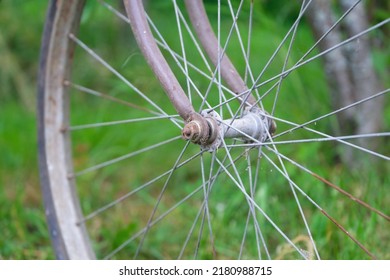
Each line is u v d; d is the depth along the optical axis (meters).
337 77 5.53
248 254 4.81
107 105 7.22
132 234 5.04
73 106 7.74
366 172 5.39
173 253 5.02
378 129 5.64
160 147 6.47
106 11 7.57
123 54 7.93
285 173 3.61
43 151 4.39
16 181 6.31
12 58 8.23
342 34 5.43
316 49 5.76
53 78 4.36
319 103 5.93
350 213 4.68
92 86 8.02
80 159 6.43
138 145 6.50
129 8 3.69
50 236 4.38
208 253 4.84
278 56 6.35
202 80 5.71
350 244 4.50
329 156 5.73
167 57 6.47
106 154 6.42
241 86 3.75
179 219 5.45
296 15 6.50
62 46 4.30
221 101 3.70
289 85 6.04
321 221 4.73
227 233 5.06
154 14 7.25
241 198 5.14
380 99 5.65
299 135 5.75
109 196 5.92
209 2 6.15
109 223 5.48
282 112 5.88
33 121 7.49
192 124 3.44
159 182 6.15
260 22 6.23
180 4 6.05
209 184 3.71
